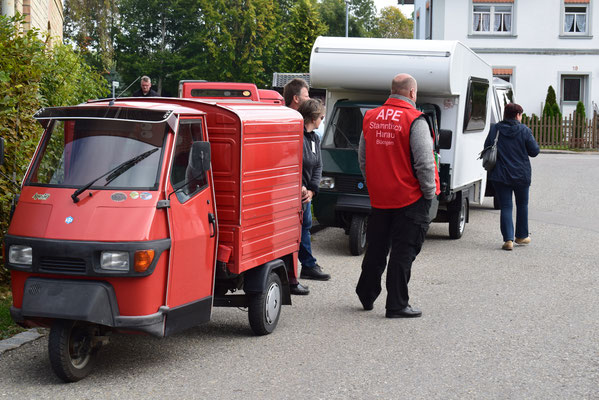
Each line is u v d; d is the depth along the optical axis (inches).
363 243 426.0
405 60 430.6
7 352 237.1
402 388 211.0
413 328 274.2
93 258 202.2
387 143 282.2
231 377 219.5
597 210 612.7
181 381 215.5
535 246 456.4
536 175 885.8
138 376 219.1
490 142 445.4
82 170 216.7
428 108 435.8
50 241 204.2
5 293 299.6
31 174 222.8
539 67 1485.0
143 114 214.8
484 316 291.6
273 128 260.5
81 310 199.0
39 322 212.2
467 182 493.0
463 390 209.5
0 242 305.6
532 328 274.2
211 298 234.7
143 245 203.5
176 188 218.7
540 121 1433.3
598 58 1480.1
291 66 1430.9
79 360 214.7
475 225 550.9
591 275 370.6
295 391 208.1
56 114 222.4
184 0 2694.4
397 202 284.2
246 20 2593.5
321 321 283.9
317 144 327.6
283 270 273.6
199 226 226.2
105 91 560.1
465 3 1469.0
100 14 1302.9
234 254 241.6
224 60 2608.3
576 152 1350.9
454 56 430.0
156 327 208.8
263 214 256.7
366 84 439.2
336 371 225.6
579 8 1486.2
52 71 436.5
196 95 617.9
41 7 650.2
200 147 216.7
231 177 239.8
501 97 703.7
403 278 287.4
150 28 2733.8
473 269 386.6
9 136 302.2
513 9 1475.1
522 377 220.4
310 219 352.2
